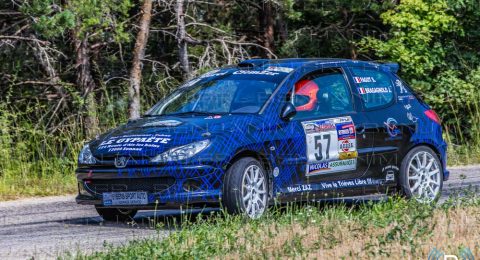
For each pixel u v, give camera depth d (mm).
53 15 39094
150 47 45875
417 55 45781
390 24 47156
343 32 48312
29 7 38031
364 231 17453
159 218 22797
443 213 19453
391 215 19094
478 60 48531
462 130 47156
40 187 30469
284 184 20906
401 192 23359
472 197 21562
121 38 40656
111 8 40344
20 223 22438
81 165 21000
